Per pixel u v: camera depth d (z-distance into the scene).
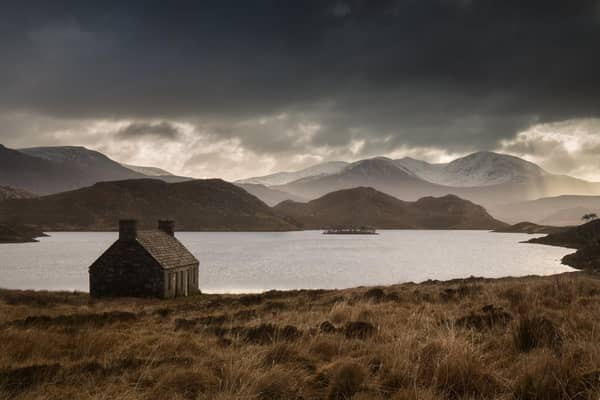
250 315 21.11
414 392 7.80
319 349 11.16
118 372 9.86
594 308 15.16
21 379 9.29
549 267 126.44
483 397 7.89
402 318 15.69
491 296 19.67
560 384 7.83
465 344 9.70
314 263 136.62
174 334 15.09
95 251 180.00
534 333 10.78
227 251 186.50
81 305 38.22
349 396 8.17
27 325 19.56
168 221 61.53
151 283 49.69
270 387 8.43
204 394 8.08
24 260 140.62
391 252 194.25
